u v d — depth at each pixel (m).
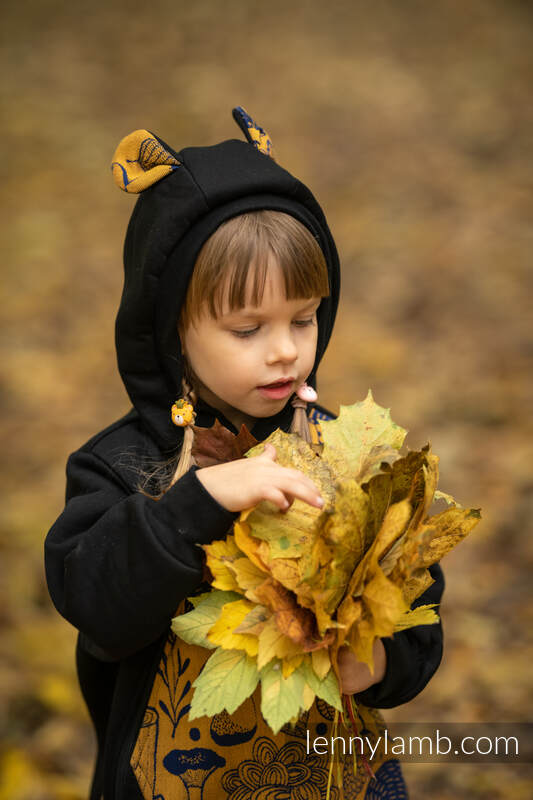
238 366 1.31
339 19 9.27
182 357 1.41
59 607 1.33
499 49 8.48
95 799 1.67
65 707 2.60
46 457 3.85
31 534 3.30
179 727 1.37
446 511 1.20
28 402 4.25
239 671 1.15
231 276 1.27
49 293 5.16
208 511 1.21
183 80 7.91
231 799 1.37
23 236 5.71
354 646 1.12
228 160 1.38
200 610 1.20
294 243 1.29
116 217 5.98
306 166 6.58
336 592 1.12
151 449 1.44
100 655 1.45
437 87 7.78
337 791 1.41
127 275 1.54
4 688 2.64
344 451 1.24
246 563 1.16
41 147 6.82
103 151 6.79
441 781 2.43
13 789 2.34
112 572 1.26
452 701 2.69
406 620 1.18
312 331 1.37
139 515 1.24
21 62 8.23
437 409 4.09
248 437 1.31
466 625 2.95
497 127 7.02
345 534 1.09
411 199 6.12
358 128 7.11
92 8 9.41
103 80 7.93
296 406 1.43
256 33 8.91
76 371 4.51
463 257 5.43
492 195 6.11
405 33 8.91
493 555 3.23
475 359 4.49
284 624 1.10
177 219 1.33
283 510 1.19
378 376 4.40
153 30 8.92
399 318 4.91
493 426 3.94
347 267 5.43
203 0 9.66
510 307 4.93
